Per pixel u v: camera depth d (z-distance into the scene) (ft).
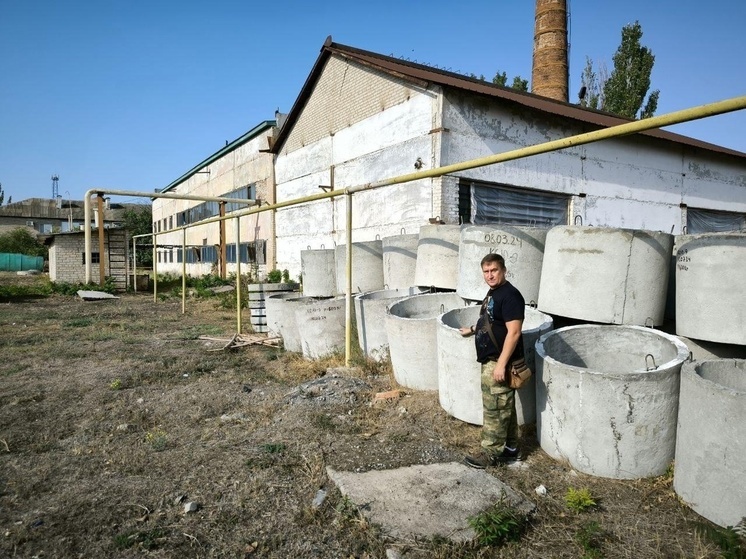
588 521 9.23
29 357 24.79
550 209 41.55
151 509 10.00
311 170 51.31
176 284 84.94
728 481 8.64
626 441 10.37
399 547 8.42
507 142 37.78
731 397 8.55
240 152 71.31
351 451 12.30
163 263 124.16
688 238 14.84
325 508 9.85
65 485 11.15
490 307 11.19
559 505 9.77
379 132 40.24
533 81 67.21
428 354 16.10
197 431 14.42
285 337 25.77
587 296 14.24
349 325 20.40
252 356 25.09
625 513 9.46
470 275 17.94
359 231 42.88
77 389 18.88
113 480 11.30
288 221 56.70
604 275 13.94
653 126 10.68
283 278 56.03
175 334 32.32
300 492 10.53
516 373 10.96
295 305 25.35
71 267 77.71
